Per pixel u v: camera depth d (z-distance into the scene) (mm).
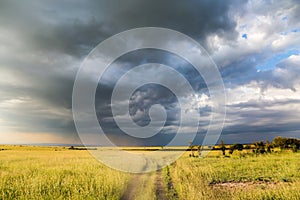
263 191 11602
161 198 11266
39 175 15883
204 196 10898
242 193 11203
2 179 14578
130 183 15094
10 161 27141
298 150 39594
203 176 16984
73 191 11750
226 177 16844
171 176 17312
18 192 12023
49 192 11625
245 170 19812
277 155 32469
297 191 11148
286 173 17438
